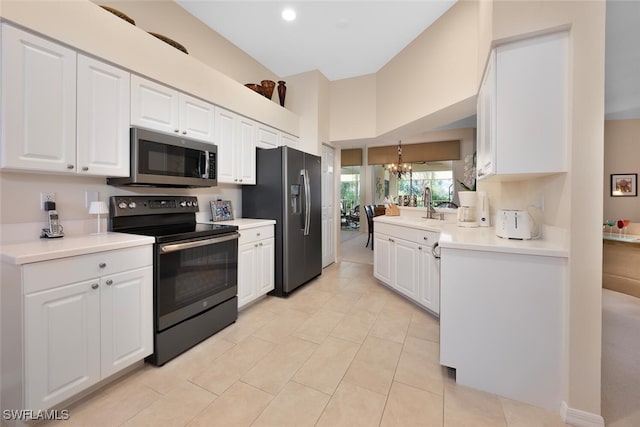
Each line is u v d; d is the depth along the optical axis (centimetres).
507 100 159
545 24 144
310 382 169
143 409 146
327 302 301
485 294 162
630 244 337
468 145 687
